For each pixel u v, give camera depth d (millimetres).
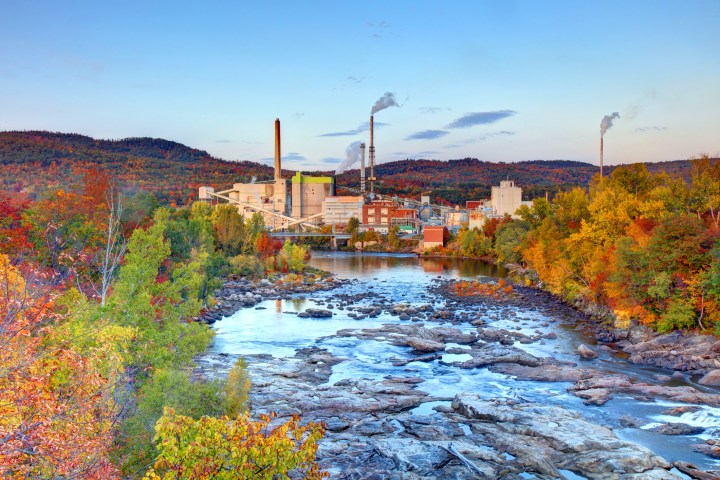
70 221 64375
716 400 49531
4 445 16391
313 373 60469
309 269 169250
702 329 67062
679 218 74375
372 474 36344
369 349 72500
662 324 69875
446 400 52281
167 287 48688
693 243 68938
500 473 36719
